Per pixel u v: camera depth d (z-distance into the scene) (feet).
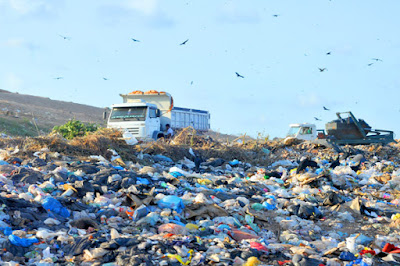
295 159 92.63
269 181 62.34
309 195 51.03
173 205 39.75
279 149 103.60
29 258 27.35
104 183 48.78
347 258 30.45
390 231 39.83
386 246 32.99
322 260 29.55
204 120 144.05
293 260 29.09
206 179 57.21
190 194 46.09
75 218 36.01
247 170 78.95
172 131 111.86
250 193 51.67
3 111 203.10
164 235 32.07
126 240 29.40
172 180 53.47
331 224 42.06
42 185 43.96
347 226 42.06
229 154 89.66
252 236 34.73
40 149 65.67
